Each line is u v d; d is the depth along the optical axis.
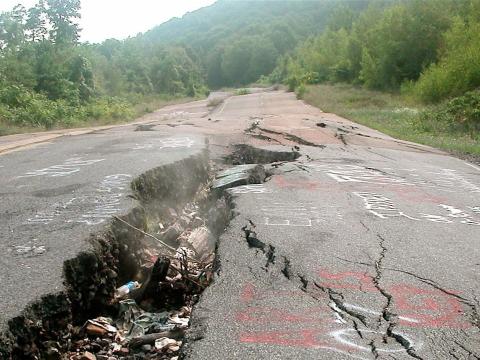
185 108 38.62
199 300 4.01
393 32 39.25
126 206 6.18
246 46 131.25
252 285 4.27
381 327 3.62
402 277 4.50
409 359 3.21
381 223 6.23
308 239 5.48
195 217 8.14
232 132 15.37
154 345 4.09
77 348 4.00
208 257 6.26
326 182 8.64
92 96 31.02
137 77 67.56
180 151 10.36
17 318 3.53
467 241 5.64
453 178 9.79
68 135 14.84
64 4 32.44
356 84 49.25
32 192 6.98
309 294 4.12
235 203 7.04
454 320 3.75
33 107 20.53
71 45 32.59
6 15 31.50
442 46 36.06
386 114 23.61
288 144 13.44
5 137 15.08
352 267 4.70
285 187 8.15
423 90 27.97
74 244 4.84
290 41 135.38
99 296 4.71
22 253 4.65
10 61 26.73
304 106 30.36
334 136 15.32
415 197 7.86
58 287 4.02
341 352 3.28
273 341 3.40
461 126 18.83
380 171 9.98
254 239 5.42
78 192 6.89
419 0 38.62
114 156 9.82
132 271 5.58
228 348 3.32
